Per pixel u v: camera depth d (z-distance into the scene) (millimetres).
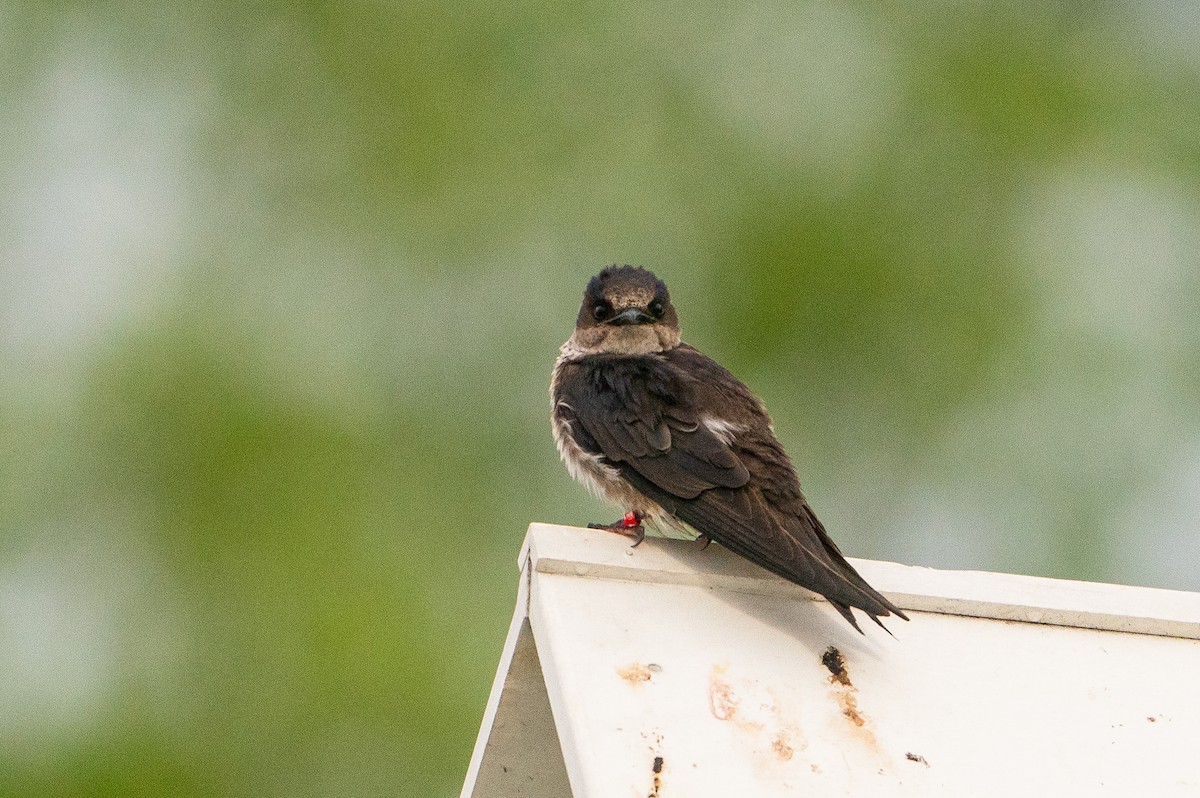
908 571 7863
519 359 14297
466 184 14648
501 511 13797
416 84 14836
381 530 13188
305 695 12445
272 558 12828
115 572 12906
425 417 14008
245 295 14133
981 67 14570
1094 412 13961
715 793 6297
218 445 13109
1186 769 6828
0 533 12906
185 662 12641
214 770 12336
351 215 14656
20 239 14383
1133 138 14414
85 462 13141
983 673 7230
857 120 14445
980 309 13930
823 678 6992
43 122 14906
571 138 14742
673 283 14164
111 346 13594
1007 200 14266
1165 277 14281
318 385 13797
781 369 13938
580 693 6645
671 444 8422
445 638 12828
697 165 14492
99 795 12258
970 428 14008
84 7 15219
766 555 7402
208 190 14750
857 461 14062
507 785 8227
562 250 14516
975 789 6555
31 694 12617
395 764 12359
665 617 7207
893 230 14031
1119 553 13828
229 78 15102
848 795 6410
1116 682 7289
